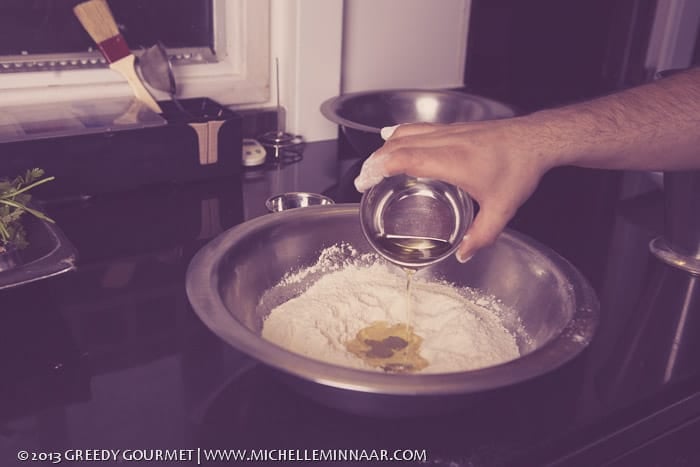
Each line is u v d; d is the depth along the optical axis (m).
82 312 0.78
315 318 0.78
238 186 1.17
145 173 1.09
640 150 0.66
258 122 1.39
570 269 0.77
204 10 1.29
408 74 1.58
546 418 0.63
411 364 0.72
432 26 1.56
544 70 1.68
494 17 1.61
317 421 0.62
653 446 0.70
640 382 0.69
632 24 1.65
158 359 0.70
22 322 0.75
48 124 1.07
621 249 1.00
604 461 0.66
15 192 0.82
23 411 0.61
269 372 0.65
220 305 0.63
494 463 0.58
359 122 1.35
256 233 0.82
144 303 0.80
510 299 0.83
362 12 1.45
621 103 0.67
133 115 1.14
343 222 0.90
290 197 1.08
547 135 0.62
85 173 1.04
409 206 0.78
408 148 0.60
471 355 0.72
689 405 0.70
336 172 1.26
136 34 1.24
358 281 0.89
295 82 1.37
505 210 0.62
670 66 1.68
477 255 0.88
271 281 0.85
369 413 0.60
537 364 0.57
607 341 0.76
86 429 0.59
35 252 0.79
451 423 0.63
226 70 1.35
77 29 1.18
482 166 0.60
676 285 0.90
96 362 0.69
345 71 1.48
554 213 1.14
